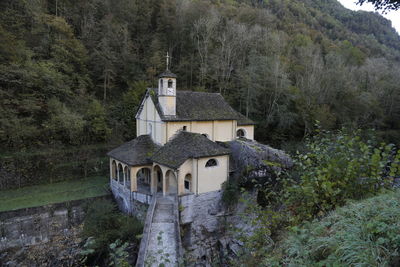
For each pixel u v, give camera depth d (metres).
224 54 47.53
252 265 7.25
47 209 20.28
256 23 57.16
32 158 26.33
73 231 20.34
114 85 42.31
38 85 30.16
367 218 4.98
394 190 6.38
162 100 22.98
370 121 50.44
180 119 23.03
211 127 25.73
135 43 47.62
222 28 51.25
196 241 19.42
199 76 45.66
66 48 37.66
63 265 17.94
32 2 36.22
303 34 69.25
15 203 21.70
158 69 45.28
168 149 21.20
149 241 13.34
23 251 18.52
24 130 26.61
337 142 7.23
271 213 8.28
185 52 50.03
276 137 40.69
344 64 61.25
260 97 43.84
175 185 20.98
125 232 17.23
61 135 30.05
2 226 18.22
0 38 28.59
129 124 36.44
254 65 42.59
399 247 3.95
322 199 7.36
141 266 10.99
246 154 22.34
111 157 24.73
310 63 50.56
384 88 54.62
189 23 49.66
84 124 31.22
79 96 35.50
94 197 23.03
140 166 21.31
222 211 20.61
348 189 6.84
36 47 34.34
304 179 7.23
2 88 27.98
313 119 40.19
